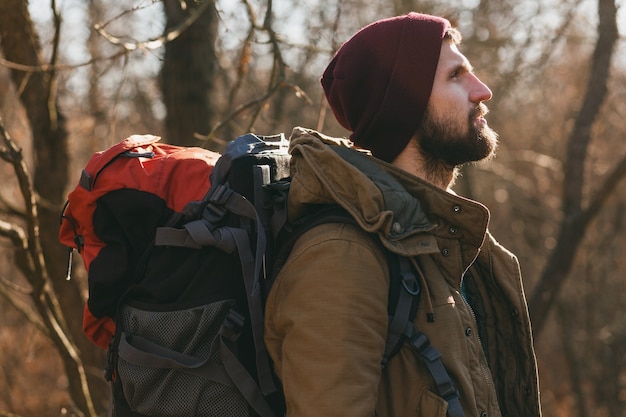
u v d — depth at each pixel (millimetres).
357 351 1445
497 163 8664
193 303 1588
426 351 1514
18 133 6047
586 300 8938
